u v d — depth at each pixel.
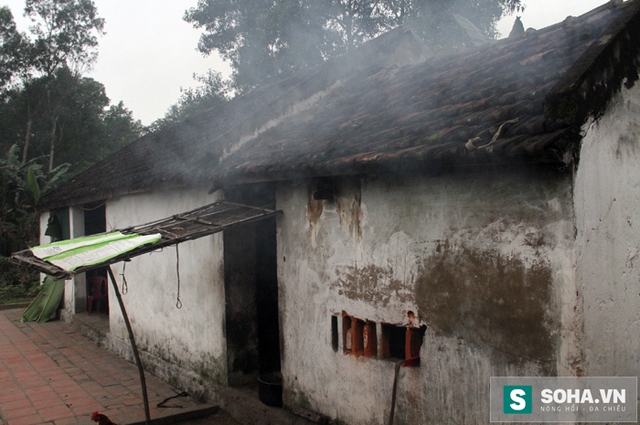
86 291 12.16
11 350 9.75
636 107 3.74
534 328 3.41
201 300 7.05
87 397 7.08
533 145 2.99
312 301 5.24
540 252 3.36
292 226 5.49
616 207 3.53
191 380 7.14
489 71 5.22
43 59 29.36
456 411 3.90
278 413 5.55
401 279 4.33
